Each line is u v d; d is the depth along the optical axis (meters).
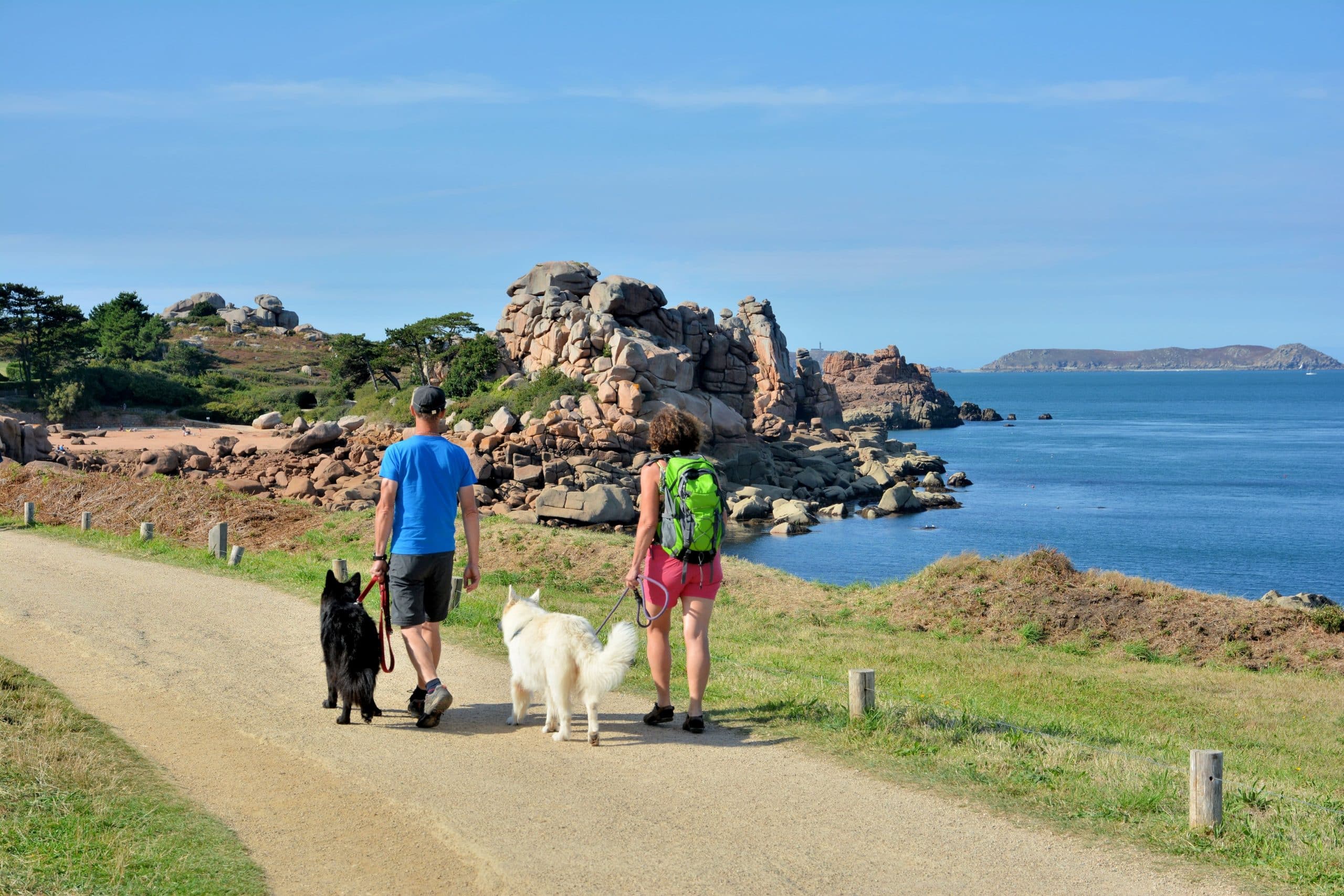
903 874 5.00
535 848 5.23
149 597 13.38
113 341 125.88
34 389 91.94
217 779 6.29
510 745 7.02
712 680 9.62
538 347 74.31
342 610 7.56
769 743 7.18
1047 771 6.65
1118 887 4.88
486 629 11.74
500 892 4.74
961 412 172.75
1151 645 19.22
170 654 9.91
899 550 47.16
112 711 7.83
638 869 5.00
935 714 8.12
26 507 23.06
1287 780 9.34
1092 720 12.18
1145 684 15.77
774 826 5.60
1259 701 14.75
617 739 7.23
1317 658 18.03
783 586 24.09
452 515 7.40
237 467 53.25
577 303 75.25
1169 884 4.92
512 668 7.44
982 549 47.09
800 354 116.12
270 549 24.89
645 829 5.52
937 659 16.72
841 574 40.62
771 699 8.69
